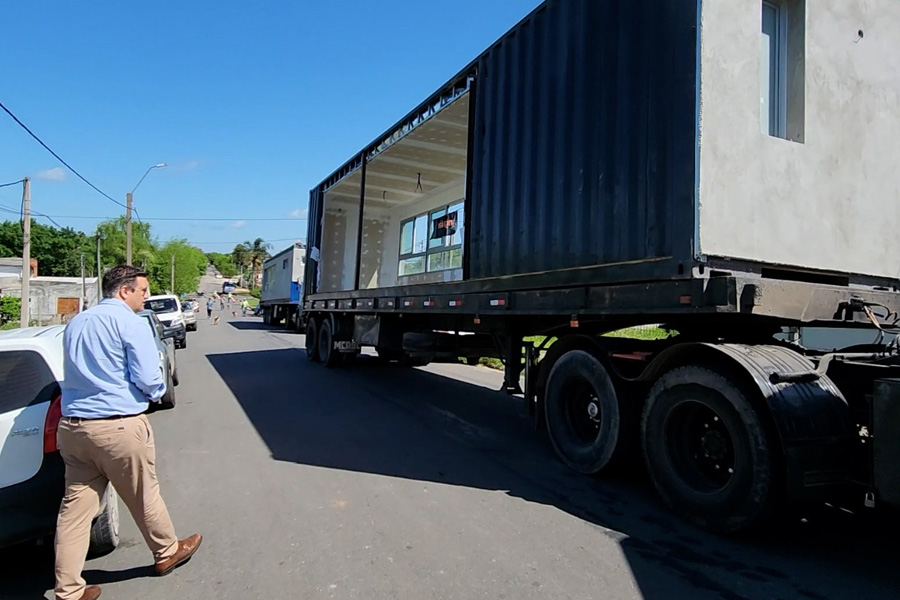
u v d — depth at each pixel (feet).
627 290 14.93
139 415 10.79
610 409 16.30
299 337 79.66
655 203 14.10
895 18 17.02
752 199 13.83
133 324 10.69
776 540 12.73
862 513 14.16
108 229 213.87
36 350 11.60
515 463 18.76
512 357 23.13
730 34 13.66
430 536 13.08
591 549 12.34
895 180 16.84
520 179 19.81
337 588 10.80
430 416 26.08
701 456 13.89
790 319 14.14
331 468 18.25
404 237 50.52
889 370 12.64
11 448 10.69
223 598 10.52
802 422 11.68
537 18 19.22
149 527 11.20
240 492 16.11
